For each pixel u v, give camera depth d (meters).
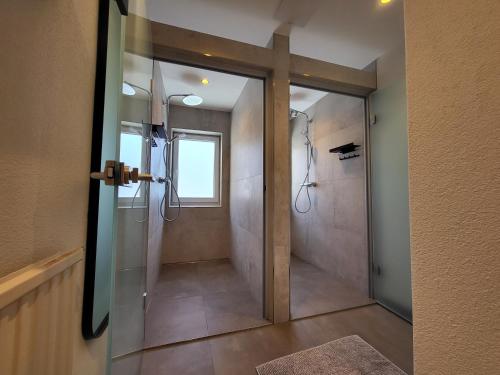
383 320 1.70
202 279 2.48
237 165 2.79
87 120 0.61
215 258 3.21
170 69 2.19
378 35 1.77
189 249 3.11
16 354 0.32
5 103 0.36
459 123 0.39
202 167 3.29
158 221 2.46
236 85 2.51
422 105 0.46
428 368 0.43
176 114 3.08
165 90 2.62
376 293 2.02
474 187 0.37
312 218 3.03
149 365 1.24
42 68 0.44
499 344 0.33
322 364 1.25
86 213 0.61
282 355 1.32
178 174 3.17
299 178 3.37
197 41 1.54
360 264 2.21
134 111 0.91
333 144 2.63
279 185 1.68
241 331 1.54
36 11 0.42
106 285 0.69
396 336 1.50
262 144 1.85
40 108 0.44
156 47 1.49
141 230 1.23
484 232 0.35
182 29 1.52
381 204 2.00
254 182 2.09
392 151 1.91
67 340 0.47
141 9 1.04
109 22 0.67
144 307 1.40
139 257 1.19
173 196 3.10
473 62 0.37
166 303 1.93
